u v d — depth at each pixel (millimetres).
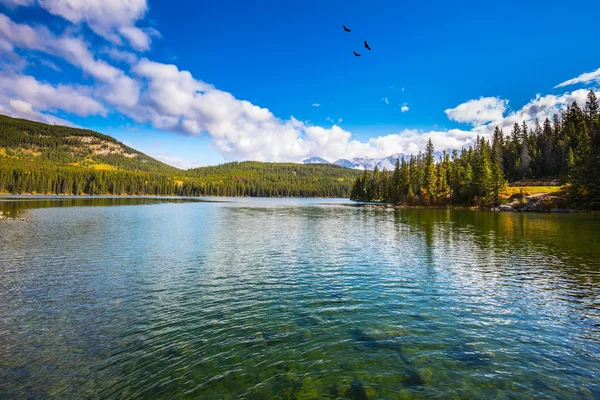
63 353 12250
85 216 67062
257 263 27344
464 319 15461
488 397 9398
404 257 29906
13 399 9484
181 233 45375
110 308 16938
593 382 10203
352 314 16109
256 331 14141
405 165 158375
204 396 9602
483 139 145625
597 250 32719
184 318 15641
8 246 33438
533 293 19406
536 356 11914
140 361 11680
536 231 47688
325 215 82688
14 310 16547
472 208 109062
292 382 10258
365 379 10375
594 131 118438
